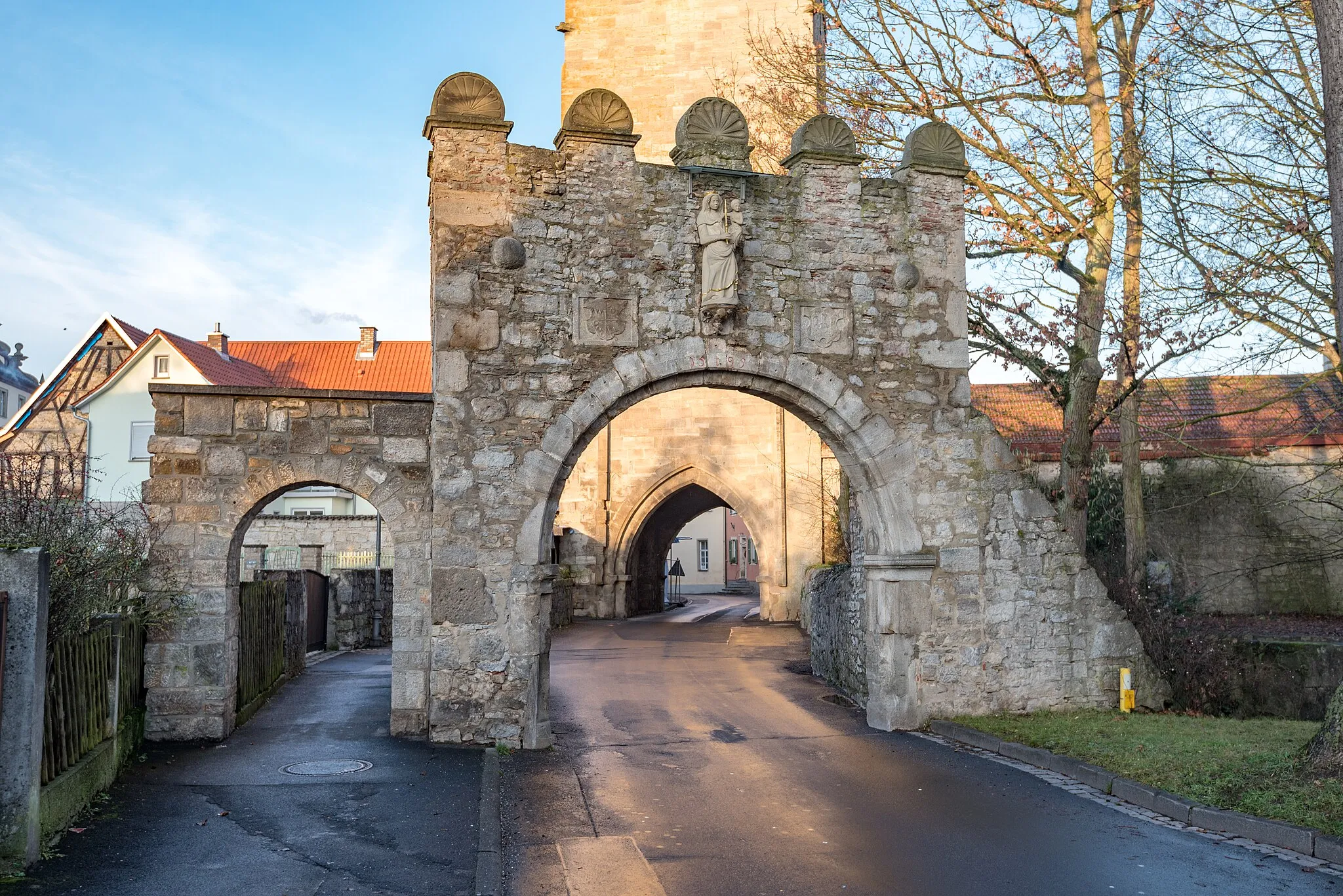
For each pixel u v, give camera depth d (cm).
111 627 898
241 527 1132
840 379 1238
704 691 1536
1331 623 1777
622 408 1184
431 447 1131
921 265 1281
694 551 6094
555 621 2566
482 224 1148
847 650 1486
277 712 1299
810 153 1253
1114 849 730
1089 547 1983
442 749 1077
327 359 4009
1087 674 1291
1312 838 709
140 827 762
